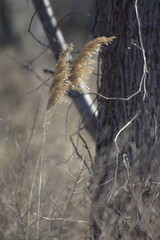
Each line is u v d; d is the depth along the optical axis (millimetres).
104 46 17047
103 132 17094
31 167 17891
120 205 15992
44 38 45219
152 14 16328
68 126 22984
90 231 16219
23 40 54344
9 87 40125
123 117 16703
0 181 17250
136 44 16469
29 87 40000
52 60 23938
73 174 17328
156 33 16328
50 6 22766
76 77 16000
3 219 16328
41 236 15852
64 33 52406
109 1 17062
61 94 16109
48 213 16391
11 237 15938
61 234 15875
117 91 16859
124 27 16688
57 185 17047
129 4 16578
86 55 15859
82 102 21156
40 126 22203
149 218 15719
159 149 16172
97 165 16797
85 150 19969
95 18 17734
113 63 16859
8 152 20016
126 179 15938
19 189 16750
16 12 56031
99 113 17359
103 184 16484
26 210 16609
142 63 16406
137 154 16297
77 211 16359
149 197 15969
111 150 16672
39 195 15836
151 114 16297
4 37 55812
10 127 26844
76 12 19984
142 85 16375
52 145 20172
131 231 15508
